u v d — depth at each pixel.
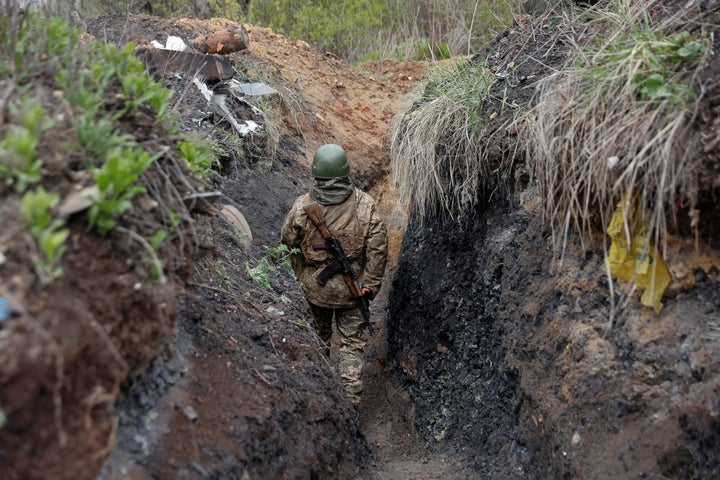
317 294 5.03
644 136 2.89
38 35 2.77
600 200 3.12
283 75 7.00
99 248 2.13
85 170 2.20
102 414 1.97
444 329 4.79
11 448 1.74
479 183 4.52
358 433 4.07
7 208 1.92
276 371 3.36
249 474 2.71
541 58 4.41
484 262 4.35
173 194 2.56
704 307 2.90
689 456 2.68
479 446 4.04
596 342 3.21
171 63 5.36
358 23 9.47
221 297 3.59
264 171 5.66
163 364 2.66
